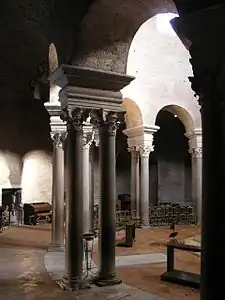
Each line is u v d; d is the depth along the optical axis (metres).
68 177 7.68
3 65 18.23
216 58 4.32
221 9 4.20
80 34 7.26
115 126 7.96
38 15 8.89
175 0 4.70
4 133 20.73
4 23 12.12
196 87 4.62
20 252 12.16
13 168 20.88
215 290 4.32
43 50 16.09
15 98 20.91
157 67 18.53
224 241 4.35
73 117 7.59
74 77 7.46
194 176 19.84
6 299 7.00
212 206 4.41
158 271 9.26
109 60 7.75
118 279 7.94
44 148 21.83
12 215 20.36
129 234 13.05
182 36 4.86
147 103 18.31
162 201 24.98
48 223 20.69
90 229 15.30
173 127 25.30
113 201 7.85
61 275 8.87
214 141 4.41
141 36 17.81
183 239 14.66
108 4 6.84
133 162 19.20
